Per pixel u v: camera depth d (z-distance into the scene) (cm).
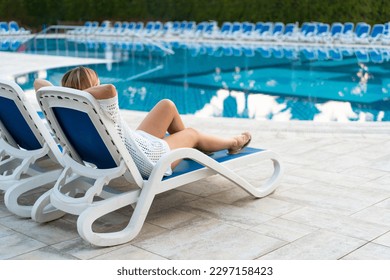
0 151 314
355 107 806
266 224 275
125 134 261
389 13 2067
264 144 454
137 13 2678
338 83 1026
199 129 529
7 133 316
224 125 538
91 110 237
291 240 254
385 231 264
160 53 1630
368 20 2112
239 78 1116
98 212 247
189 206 305
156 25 2280
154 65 1344
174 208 302
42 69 1196
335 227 270
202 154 281
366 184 340
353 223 275
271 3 2322
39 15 2753
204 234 264
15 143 324
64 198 258
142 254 242
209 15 2497
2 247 250
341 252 241
